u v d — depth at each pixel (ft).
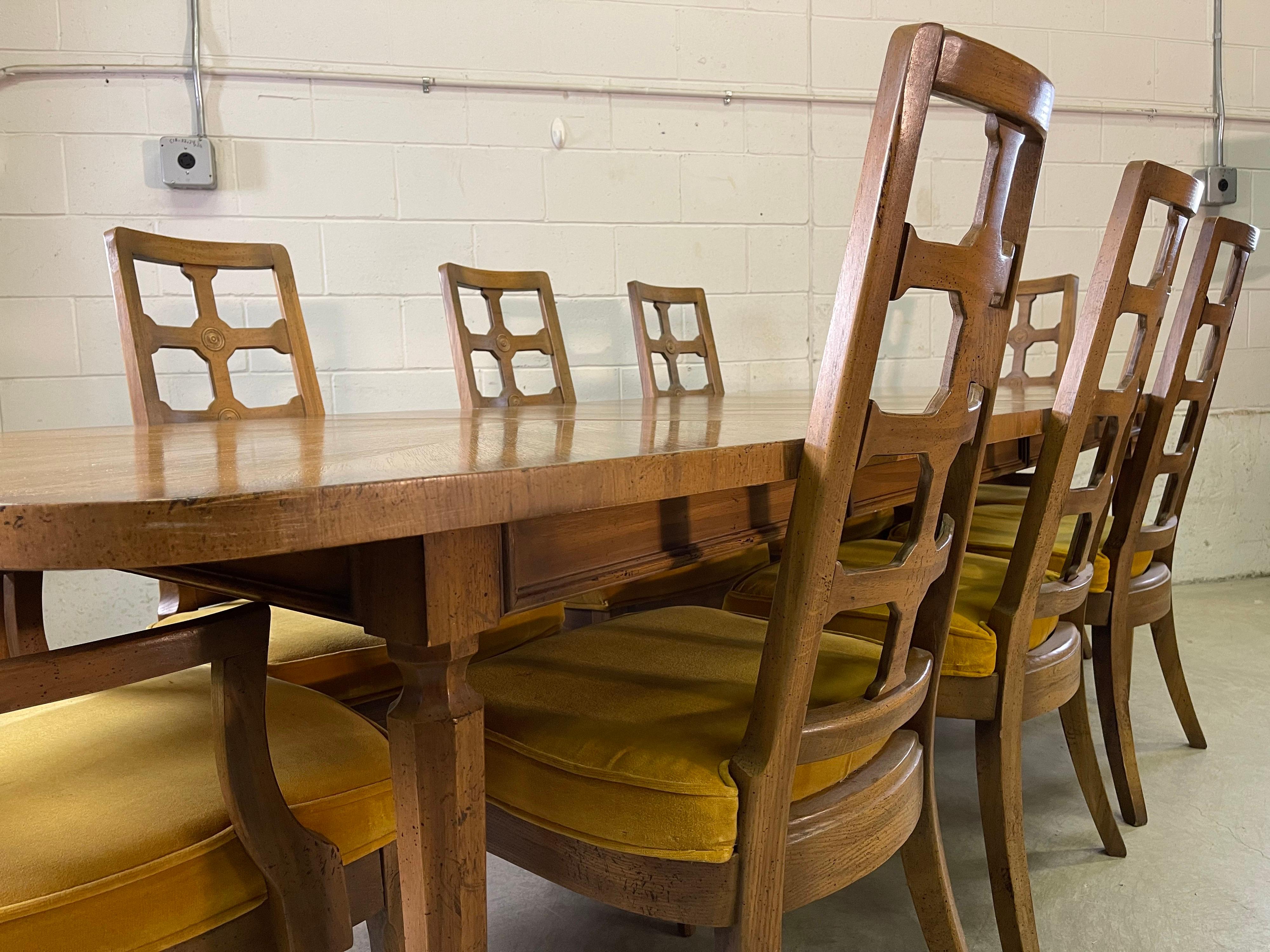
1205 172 11.81
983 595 4.31
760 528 2.98
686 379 10.27
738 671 3.10
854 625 4.24
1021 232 2.74
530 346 7.64
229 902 2.19
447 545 1.87
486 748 2.78
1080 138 11.46
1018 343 10.01
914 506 2.73
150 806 2.28
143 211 8.43
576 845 2.62
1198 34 11.69
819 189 10.58
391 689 4.17
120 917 2.03
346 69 8.86
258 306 8.73
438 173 9.22
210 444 2.96
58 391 8.34
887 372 11.03
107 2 8.20
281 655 3.95
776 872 2.47
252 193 8.70
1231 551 12.00
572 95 9.60
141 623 8.41
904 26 2.11
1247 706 7.42
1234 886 4.79
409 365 9.27
